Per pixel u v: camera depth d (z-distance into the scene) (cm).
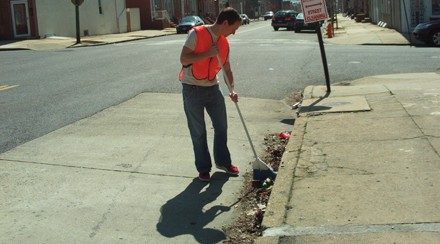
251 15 10719
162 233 450
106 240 436
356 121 690
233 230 454
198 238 439
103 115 886
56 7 3569
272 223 411
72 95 1077
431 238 358
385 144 575
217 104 569
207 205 512
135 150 688
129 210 498
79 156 661
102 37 3716
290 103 994
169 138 745
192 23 4453
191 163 637
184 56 523
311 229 393
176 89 1119
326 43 2472
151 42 2956
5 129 798
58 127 806
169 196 535
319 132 656
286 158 568
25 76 1418
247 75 1305
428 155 525
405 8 2597
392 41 2350
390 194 439
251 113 911
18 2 3372
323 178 494
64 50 2505
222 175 598
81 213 490
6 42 3144
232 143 727
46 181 573
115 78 1311
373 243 360
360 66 1377
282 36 3256
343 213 414
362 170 504
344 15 8469
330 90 952
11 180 576
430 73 1172
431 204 412
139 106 955
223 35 532
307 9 927
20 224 466
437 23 2095
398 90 876
